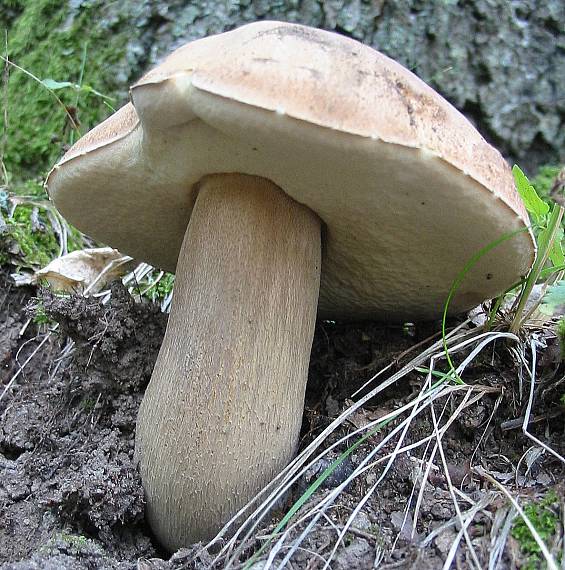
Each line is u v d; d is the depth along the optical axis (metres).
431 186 0.13
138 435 0.16
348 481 0.15
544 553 0.12
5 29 0.36
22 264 0.27
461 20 0.32
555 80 0.33
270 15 0.32
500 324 0.20
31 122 0.34
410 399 0.18
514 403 0.18
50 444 0.19
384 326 0.22
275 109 0.12
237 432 0.15
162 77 0.13
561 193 0.21
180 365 0.16
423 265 0.18
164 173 0.16
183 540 0.16
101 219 0.20
